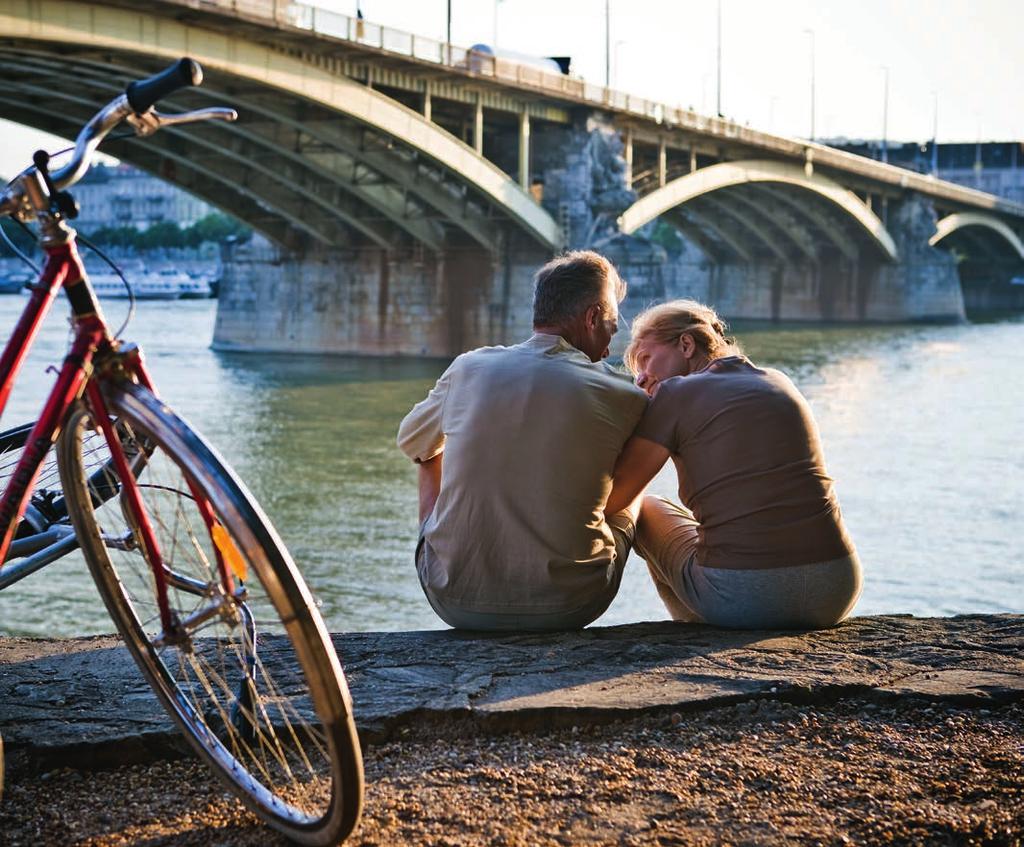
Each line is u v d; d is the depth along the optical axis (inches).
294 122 1588.3
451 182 1993.1
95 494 108.7
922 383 2071.9
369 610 741.9
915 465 1316.4
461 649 155.2
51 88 1444.4
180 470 97.3
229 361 2311.8
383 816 111.3
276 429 1504.7
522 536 158.4
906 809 112.3
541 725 132.4
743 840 107.2
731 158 2746.1
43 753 124.3
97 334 101.6
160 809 115.7
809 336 3157.0
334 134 1642.5
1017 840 107.4
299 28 1403.8
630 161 2332.7
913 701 137.9
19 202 99.2
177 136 1820.9
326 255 2454.5
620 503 165.8
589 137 2193.7
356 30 1501.0
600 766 122.0
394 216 2036.2
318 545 919.0
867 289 3850.9
